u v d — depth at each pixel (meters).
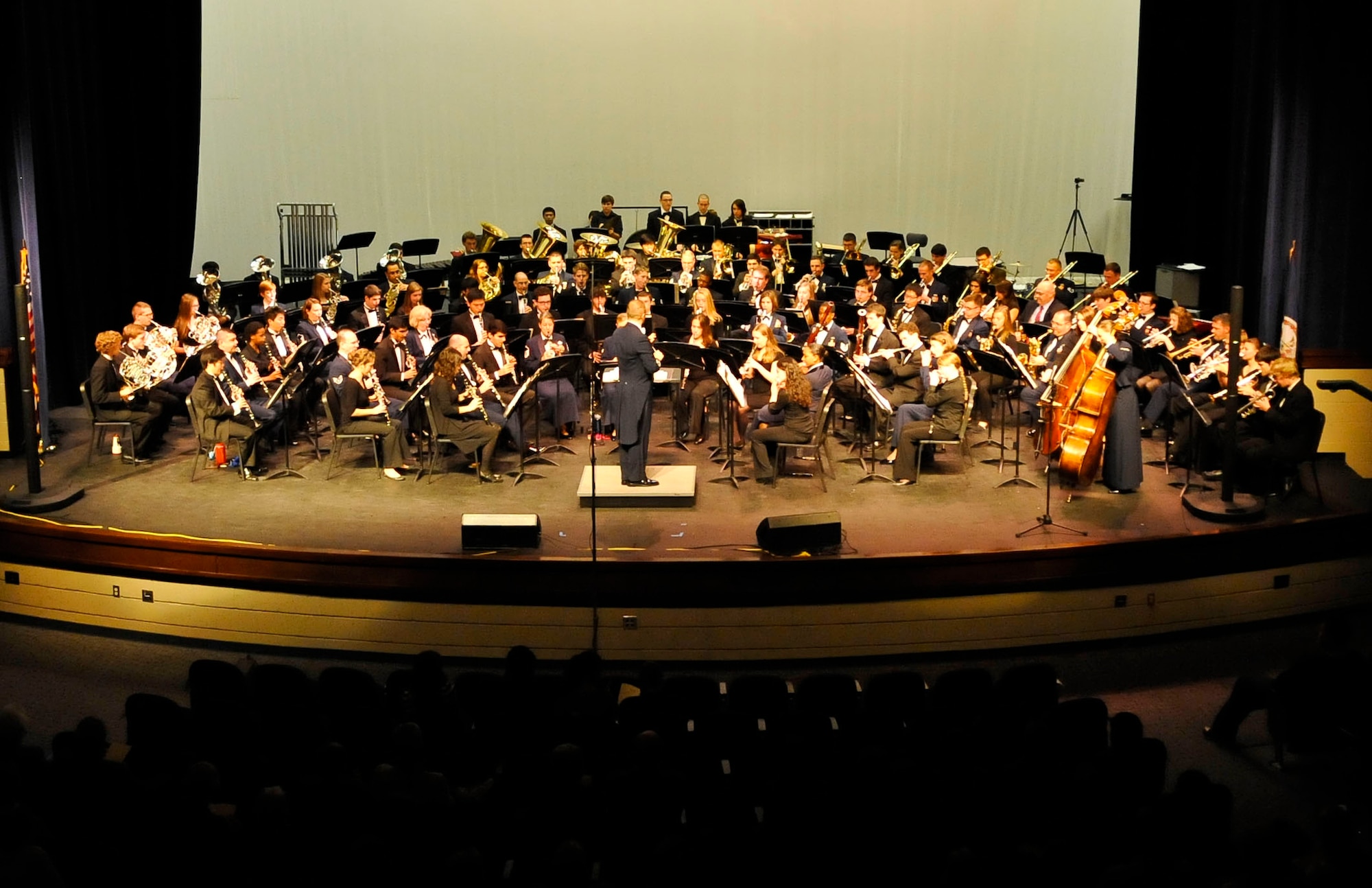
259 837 5.14
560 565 8.65
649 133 19.84
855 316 13.59
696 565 8.63
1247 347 10.32
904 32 19.42
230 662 8.85
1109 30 19.19
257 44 19.23
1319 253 12.41
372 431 10.72
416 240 17.62
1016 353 11.34
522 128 19.80
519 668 7.17
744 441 10.95
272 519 9.64
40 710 8.16
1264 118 13.52
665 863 4.95
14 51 11.12
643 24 19.53
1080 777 5.71
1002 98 19.52
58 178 13.11
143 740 6.58
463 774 6.40
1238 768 7.50
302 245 19.62
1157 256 16.78
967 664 8.78
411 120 19.67
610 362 11.65
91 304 13.83
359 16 19.31
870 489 10.32
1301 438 9.78
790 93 19.69
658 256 16.39
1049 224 19.84
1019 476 10.63
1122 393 9.91
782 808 5.61
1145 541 8.88
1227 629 9.20
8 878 4.60
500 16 19.47
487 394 11.09
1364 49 11.84
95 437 11.40
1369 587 9.41
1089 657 8.89
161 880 5.07
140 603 9.14
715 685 7.03
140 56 14.41
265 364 11.82
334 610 8.88
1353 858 5.05
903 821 5.48
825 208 19.98
